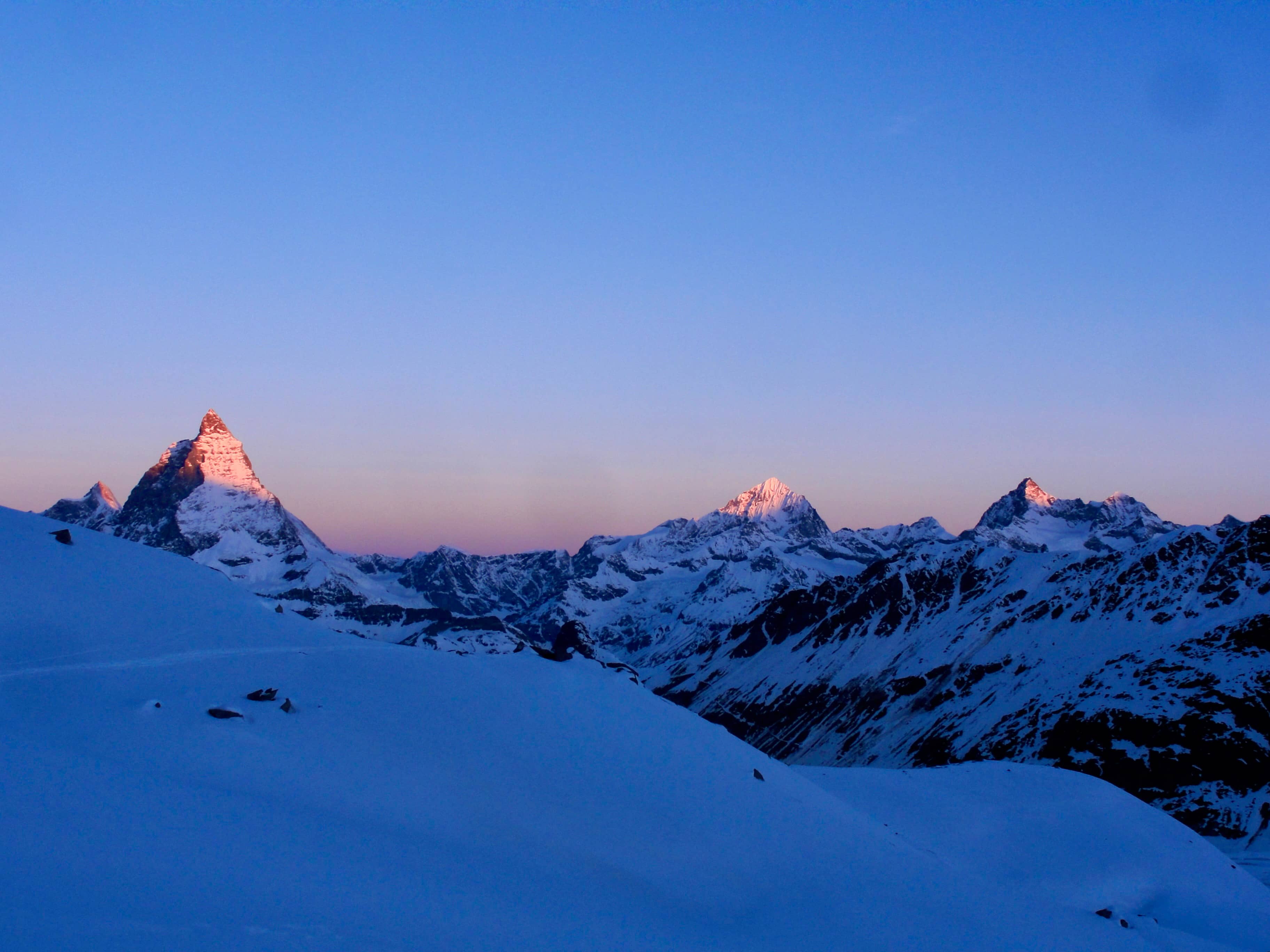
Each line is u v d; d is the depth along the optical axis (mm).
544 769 25547
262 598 33781
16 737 19109
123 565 31281
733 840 25359
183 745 20938
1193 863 54125
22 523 31531
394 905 15102
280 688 25500
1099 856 51281
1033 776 62375
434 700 27438
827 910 22531
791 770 37000
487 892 17328
